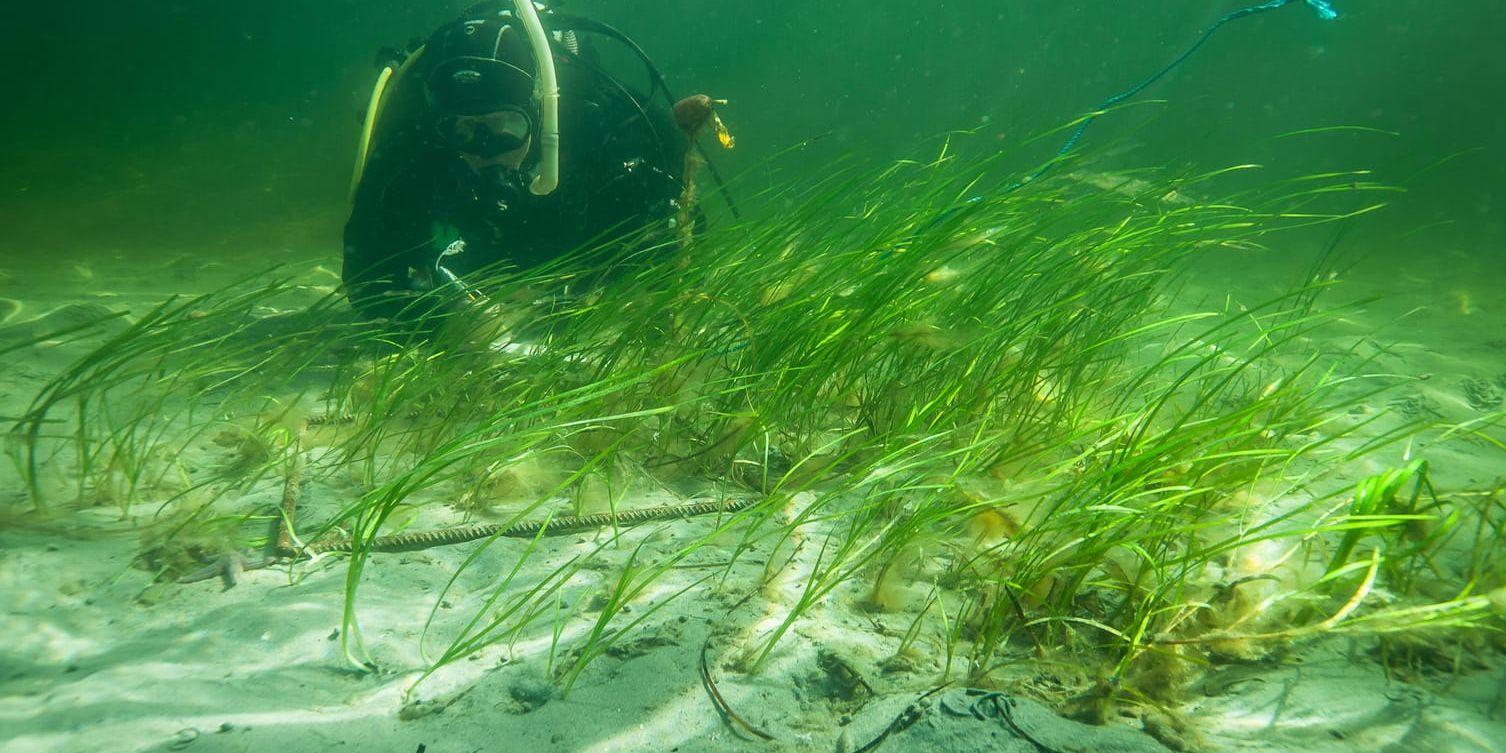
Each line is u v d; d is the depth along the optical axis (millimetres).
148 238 9516
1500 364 4617
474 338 3432
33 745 1441
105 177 16438
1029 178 3234
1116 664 1726
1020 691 1621
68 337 4625
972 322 2883
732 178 4125
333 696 1650
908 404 2871
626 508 2553
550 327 3420
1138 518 1844
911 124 25141
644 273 3262
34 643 1775
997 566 1947
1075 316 2992
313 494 2686
